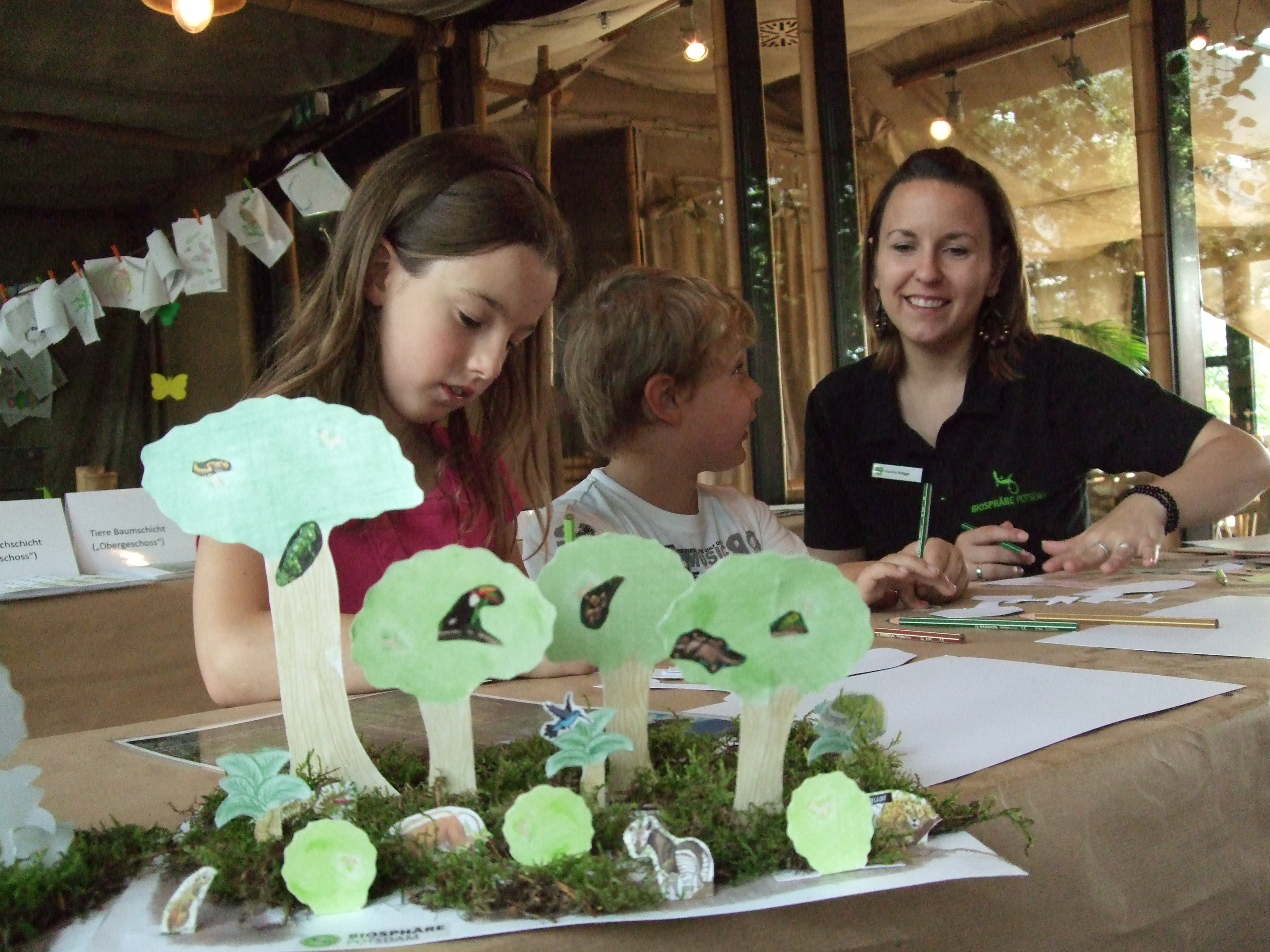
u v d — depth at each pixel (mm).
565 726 439
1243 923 653
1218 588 1354
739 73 3186
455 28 3209
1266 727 698
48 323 3006
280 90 3641
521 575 456
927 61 3066
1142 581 1479
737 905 383
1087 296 2973
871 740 523
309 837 393
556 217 969
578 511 1365
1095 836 558
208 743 699
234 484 483
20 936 380
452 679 457
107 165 4441
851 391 1990
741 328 1496
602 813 426
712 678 445
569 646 480
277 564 484
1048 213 3012
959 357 1899
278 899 397
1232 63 2746
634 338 1435
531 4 3080
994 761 565
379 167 932
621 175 3424
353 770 485
